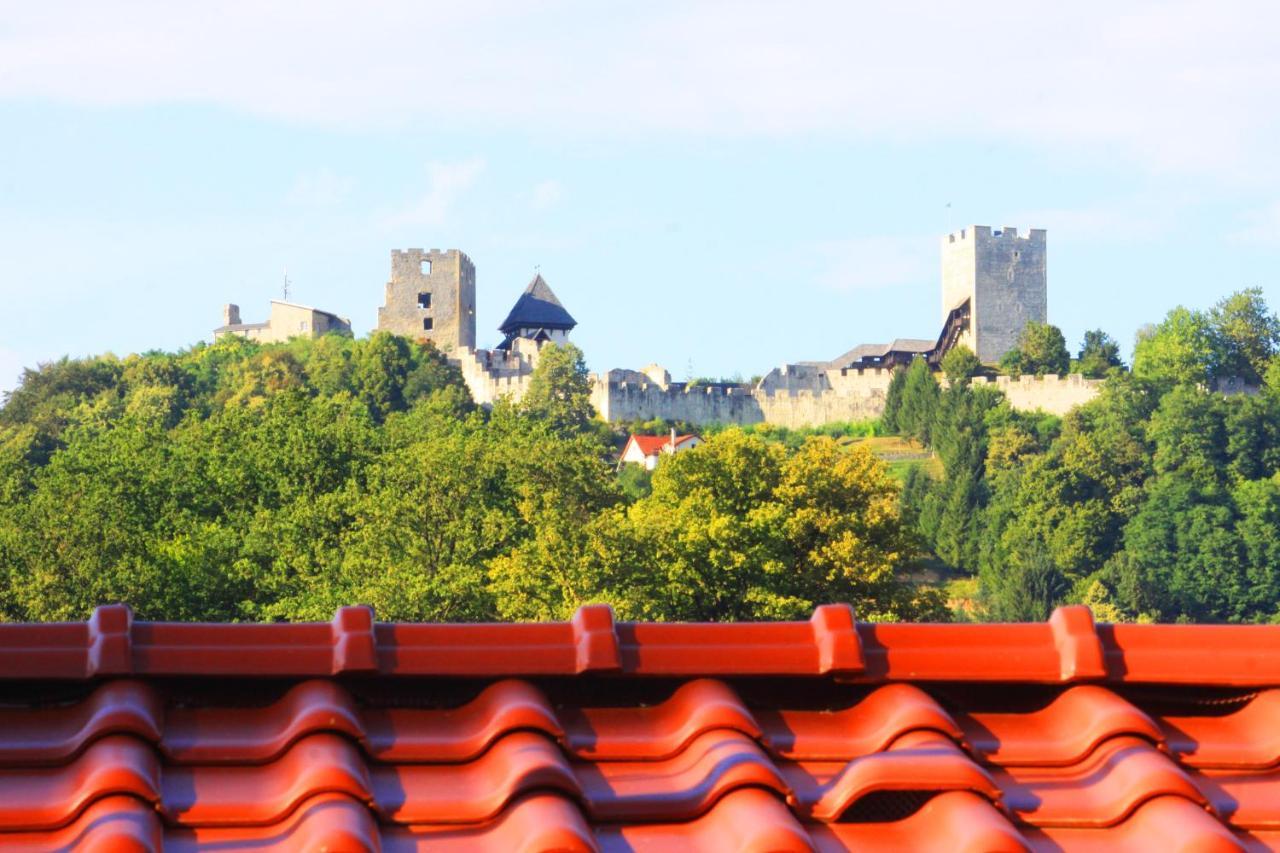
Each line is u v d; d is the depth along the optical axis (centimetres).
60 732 1111
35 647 1146
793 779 1122
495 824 1060
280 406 16975
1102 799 1099
